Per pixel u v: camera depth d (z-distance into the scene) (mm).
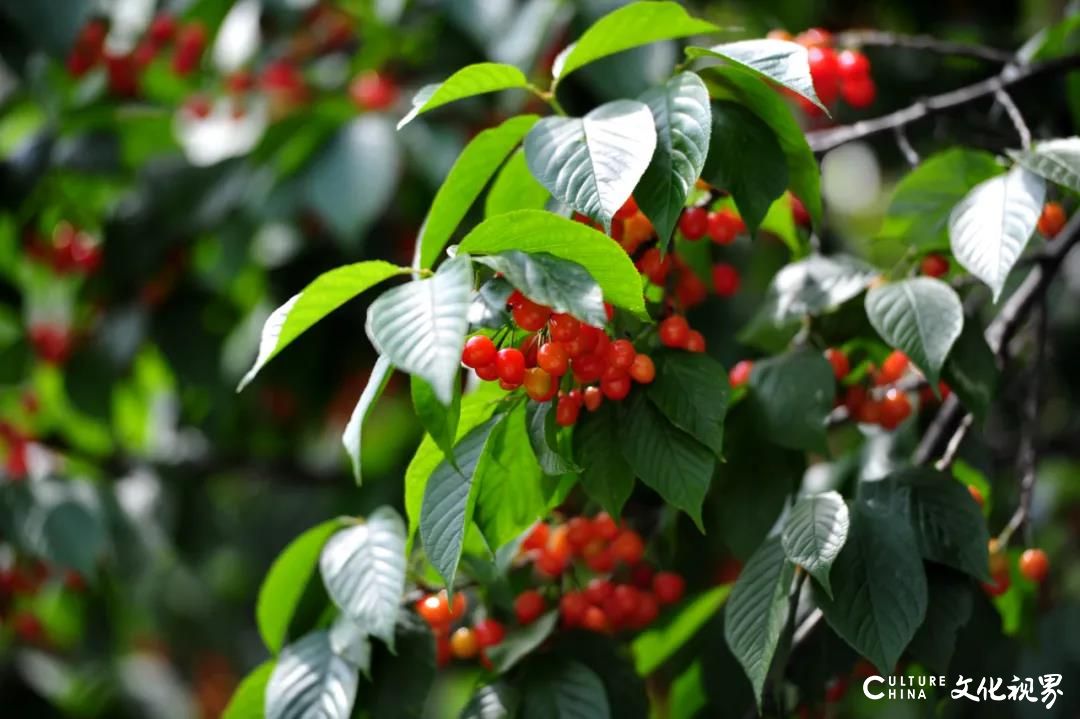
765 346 1489
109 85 1917
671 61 1725
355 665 1422
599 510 1486
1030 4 1985
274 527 2564
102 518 1826
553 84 1395
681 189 1335
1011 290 1595
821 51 1516
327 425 2254
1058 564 2053
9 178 1949
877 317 1404
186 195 1895
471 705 1431
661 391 1365
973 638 1449
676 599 1492
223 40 1979
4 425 1843
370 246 1979
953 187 1470
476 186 1408
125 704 2068
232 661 2656
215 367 2012
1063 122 1675
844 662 1446
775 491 1440
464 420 1362
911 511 1400
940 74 1875
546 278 1287
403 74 1890
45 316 2219
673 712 1528
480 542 1456
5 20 1898
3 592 1936
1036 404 1519
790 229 1485
